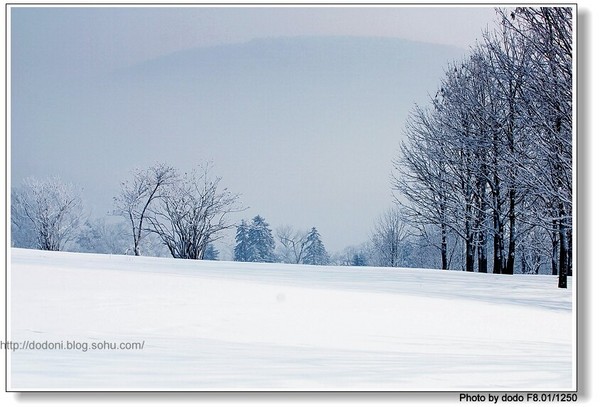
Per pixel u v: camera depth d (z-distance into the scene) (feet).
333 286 61.93
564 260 76.23
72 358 25.94
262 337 32.35
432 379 25.20
